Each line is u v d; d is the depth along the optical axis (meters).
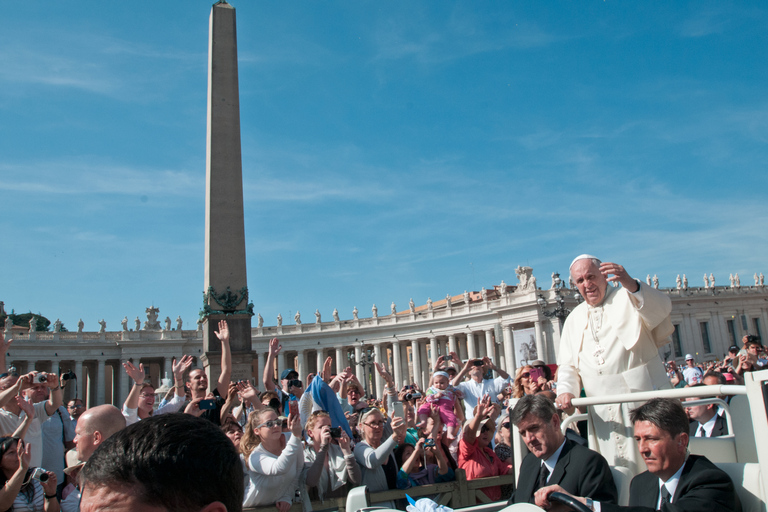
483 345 73.69
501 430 7.77
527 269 64.62
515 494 4.46
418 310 78.00
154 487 1.50
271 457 5.88
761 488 3.48
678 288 76.88
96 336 67.25
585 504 3.32
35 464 6.91
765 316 81.00
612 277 4.56
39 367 67.50
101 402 66.00
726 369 11.21
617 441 4.60
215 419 8.28
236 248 14.84
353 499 4.86
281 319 73.50
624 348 4.77
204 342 15.28
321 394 7.93
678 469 3.62
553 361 60.97
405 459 7.07
